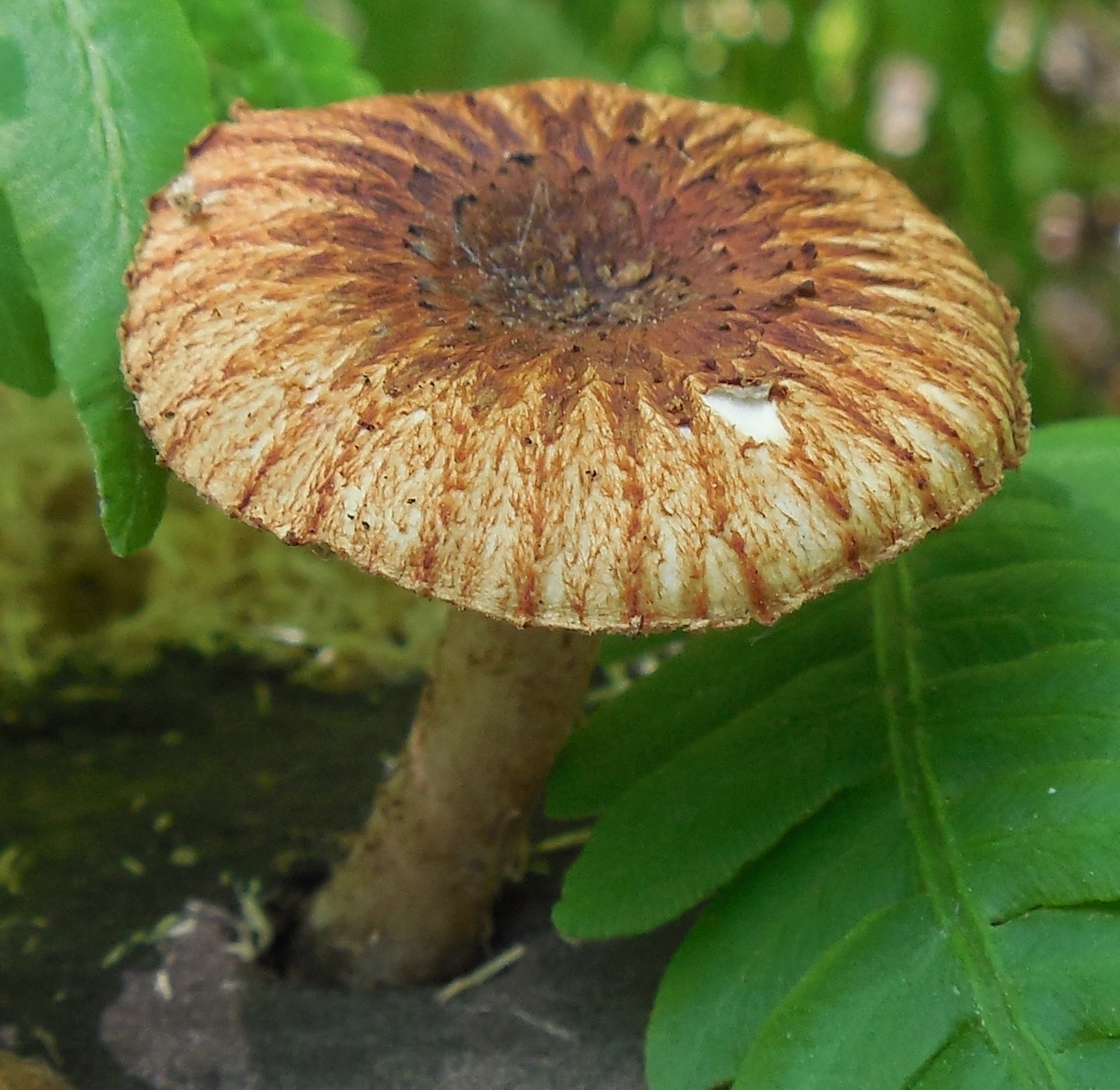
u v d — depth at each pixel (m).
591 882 0.19
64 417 0.26
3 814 0.23
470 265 0.19
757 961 0.19
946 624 0.20
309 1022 0.21
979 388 0.18
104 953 0.21
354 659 0.26
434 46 0.26
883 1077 0.18
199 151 0.19
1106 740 0.19
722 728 0.20
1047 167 0.37
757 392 0.18
